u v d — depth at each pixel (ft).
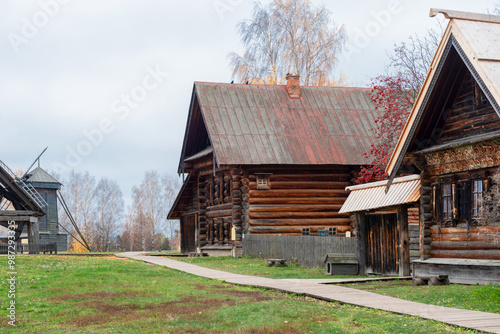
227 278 69.56
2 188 119.96
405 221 69.00
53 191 195.31
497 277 55.36
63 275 70.95
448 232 62.69
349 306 47.57
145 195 257.14
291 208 111.45
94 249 248.11
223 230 119.75
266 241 101.30
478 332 36.60
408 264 68.54
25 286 61.72
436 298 49.85
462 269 58.95
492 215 55.36
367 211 76.13
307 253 88.74
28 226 120.98
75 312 47.24
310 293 53.21
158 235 258.37
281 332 37.73
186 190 138.51
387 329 38.01
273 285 60.03
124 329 40.40
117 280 67.51
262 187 110.83
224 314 44.78
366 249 76.02
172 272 79.00
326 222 112.37
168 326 40.96
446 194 63.16
